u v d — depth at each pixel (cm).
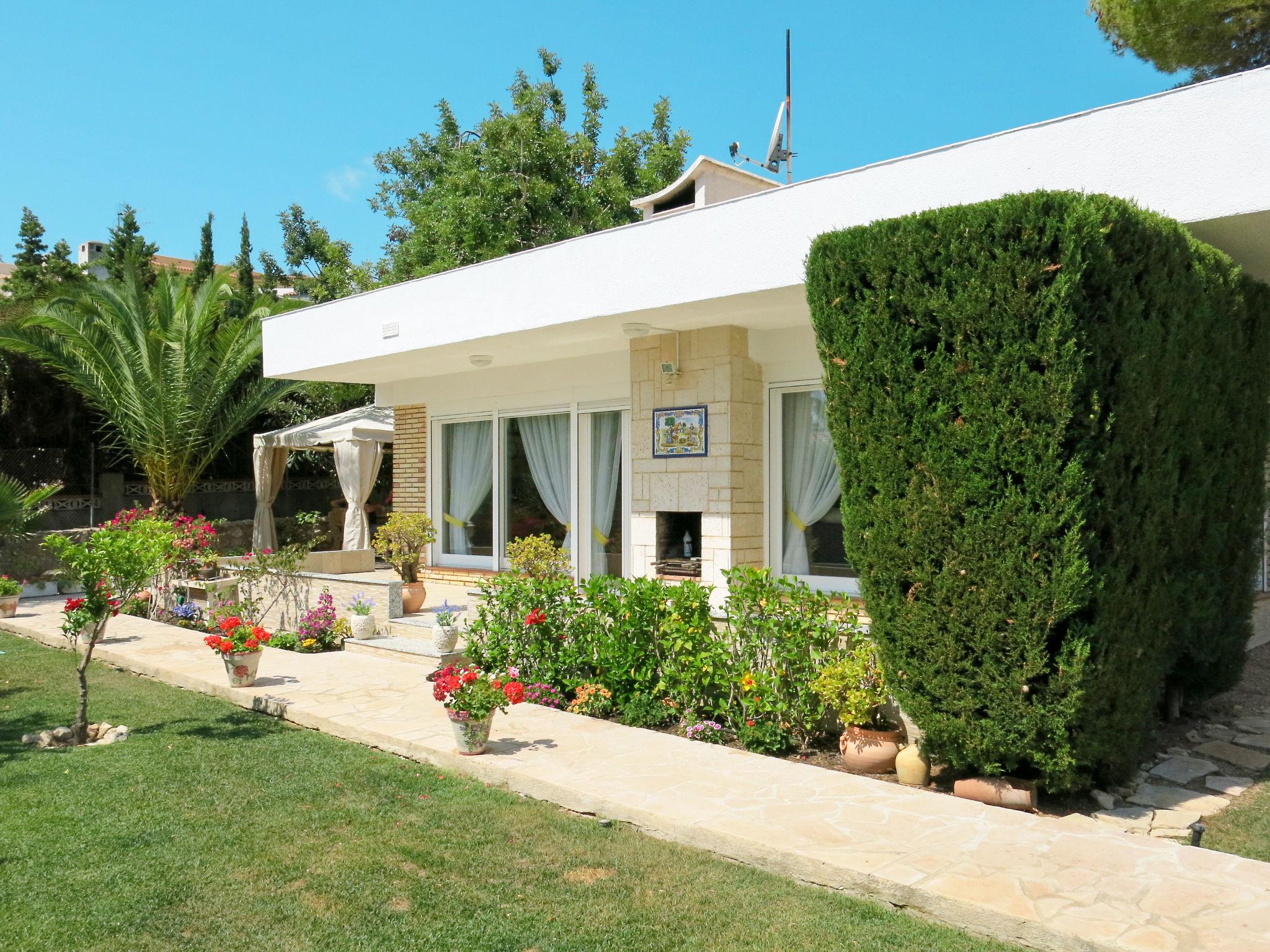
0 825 523
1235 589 756
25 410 2075
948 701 565
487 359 1219
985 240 534
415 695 826
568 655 811
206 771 627
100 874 453
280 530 2128
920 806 528
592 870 459
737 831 481
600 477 1190
